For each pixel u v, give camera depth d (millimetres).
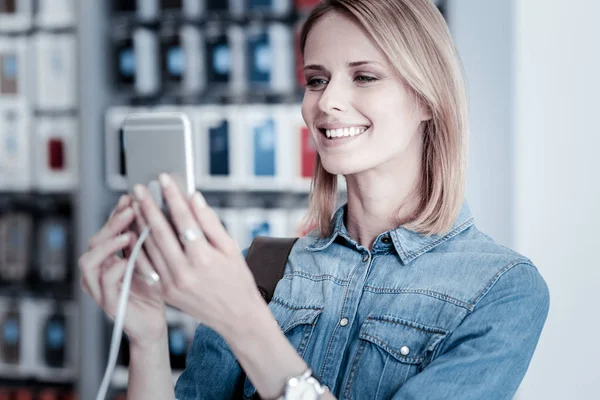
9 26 3197
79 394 3090
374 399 1041
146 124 868
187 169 851
